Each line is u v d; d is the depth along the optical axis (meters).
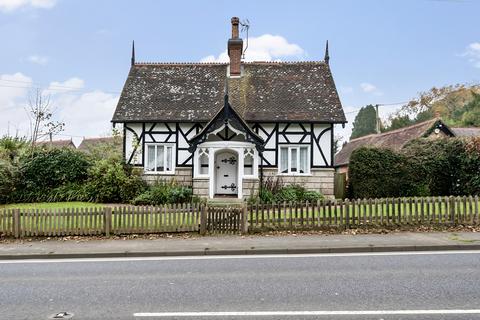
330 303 5.74
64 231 11.40
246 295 6.19
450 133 26.88
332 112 20.31
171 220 11.58
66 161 19.47
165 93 21.70
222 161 20.25
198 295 6.23
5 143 19.58
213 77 22.89
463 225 11.79
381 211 11.74
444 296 5.98
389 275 7.23
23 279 7.43
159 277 7.40
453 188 18.55
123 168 19.48
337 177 21.47
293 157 20.42
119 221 11.50
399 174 18.62
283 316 5.26
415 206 11.74
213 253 9.52
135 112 20.53
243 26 24.77
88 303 5.96
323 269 7.80
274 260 8.77
